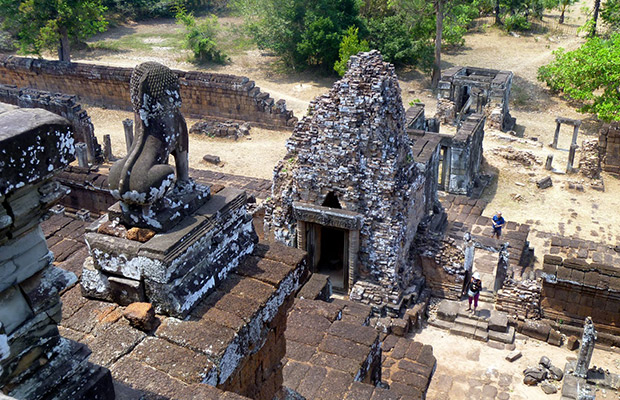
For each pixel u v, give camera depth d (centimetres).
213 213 695
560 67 4331
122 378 573
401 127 1994
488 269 2302
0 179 369
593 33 5875
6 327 414
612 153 3469
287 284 735
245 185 2722
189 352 609
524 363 1819
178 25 6781
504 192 3303
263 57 5712
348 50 4656
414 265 2183
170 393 562
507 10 6450
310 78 5156
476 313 2012
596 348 1894
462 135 3088
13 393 425
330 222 1988
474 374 1778
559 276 1914
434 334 1975
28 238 421
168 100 654
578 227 2941
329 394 891
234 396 564
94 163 3447
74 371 462
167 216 648
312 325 1078
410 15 5109
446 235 2258
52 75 4569
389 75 1906
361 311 1388
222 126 4050
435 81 4997
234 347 630
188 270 648
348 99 1883
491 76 4306
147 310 623
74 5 4966
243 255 751
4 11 4881
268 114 4125
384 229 1978
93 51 5741
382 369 1226
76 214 2312
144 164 630
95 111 4450
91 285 670
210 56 5556
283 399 793
